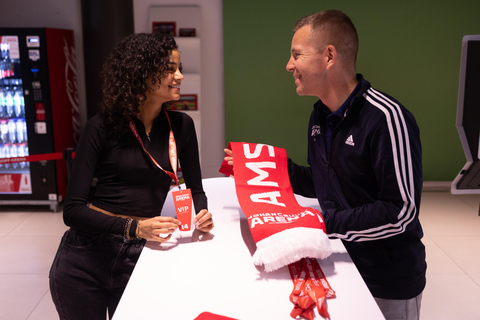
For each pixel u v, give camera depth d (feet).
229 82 18.31
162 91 5.64
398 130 4.85
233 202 6.87
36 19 17.54
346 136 5.22
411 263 5.35
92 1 16.26
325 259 4.91
